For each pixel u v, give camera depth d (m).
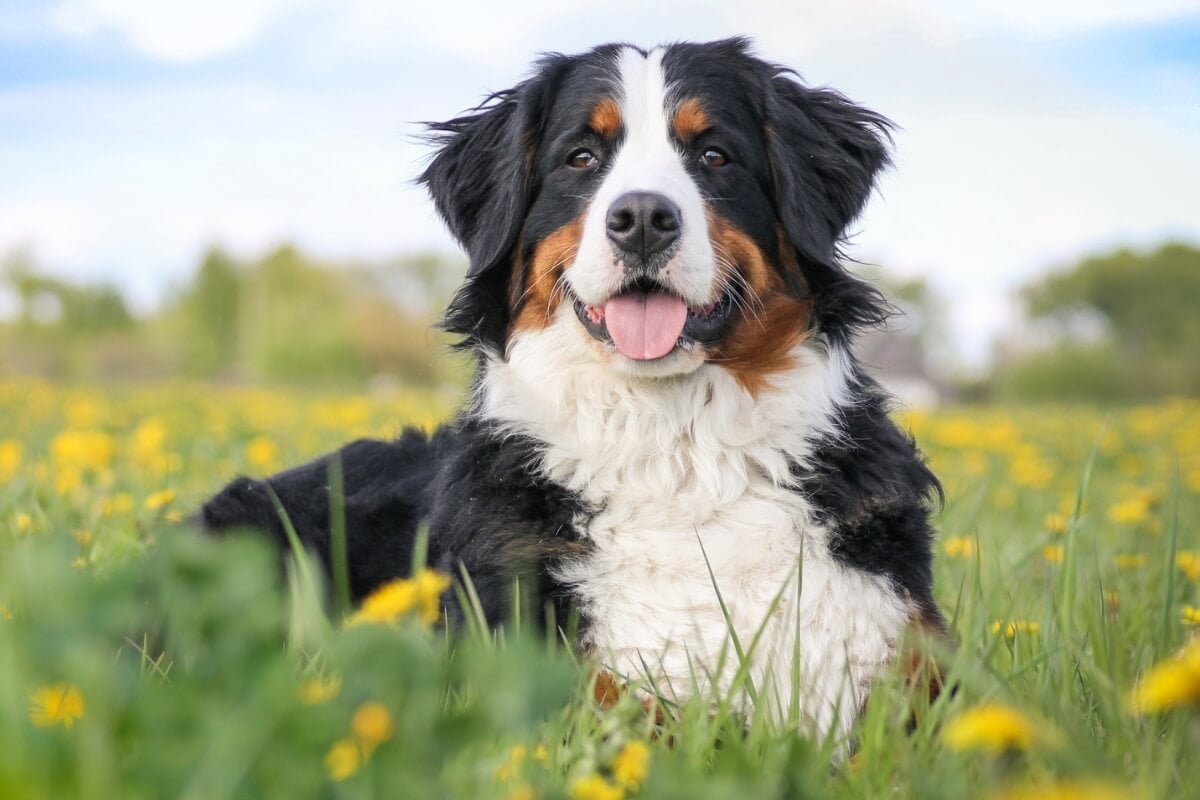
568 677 1.77
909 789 2.28
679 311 3.49
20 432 9.50
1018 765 2.10
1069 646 2.91
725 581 3.39
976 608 3.24
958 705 2.49
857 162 4.09
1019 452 9.74
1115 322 57.56
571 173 3.74
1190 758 2.34
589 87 3.76
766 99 3.80
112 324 51.09
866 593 3.31
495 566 3.37
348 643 1.83
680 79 3.72
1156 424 14.73
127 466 6.97
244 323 52.62
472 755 2.12
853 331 3.84
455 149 4.24
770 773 2.23
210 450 8.04
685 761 2.29
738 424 3.55
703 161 3.69
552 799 1.92
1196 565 4.30
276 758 1.63
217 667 1.76
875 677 3.12
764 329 3.61
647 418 3.55
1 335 47.84
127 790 1.63
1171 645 3.40
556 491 3.52
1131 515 5.06
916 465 3.64
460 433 3.84
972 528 4.71
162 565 1.82
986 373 49.00
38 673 1.96
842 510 3.42
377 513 4.16
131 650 3.15
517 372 3.74
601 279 3.46
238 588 1.79
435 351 4.80
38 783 1.54
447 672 1.89
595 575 3.39
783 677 3.24
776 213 3.79
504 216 3.83
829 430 3.56
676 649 3.28
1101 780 1.95
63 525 4.34
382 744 1.67
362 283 52.97
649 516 3.49
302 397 16.89
